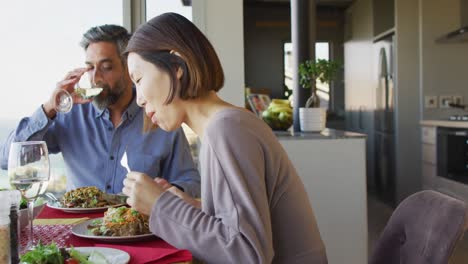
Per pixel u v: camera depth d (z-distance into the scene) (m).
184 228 0.90
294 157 2.57
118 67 1.95
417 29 4.95
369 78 5.87
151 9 2.88
